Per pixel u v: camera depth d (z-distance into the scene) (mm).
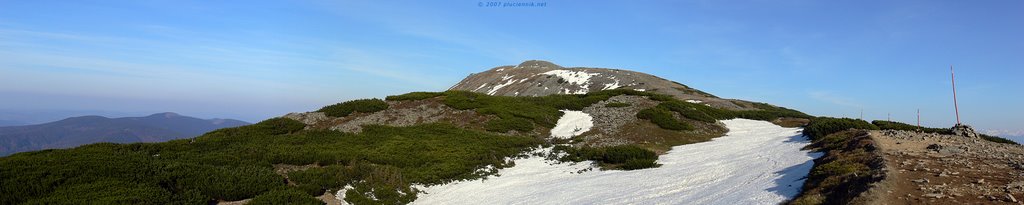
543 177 25531
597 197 19344
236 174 21328
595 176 24469
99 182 17984
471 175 26125
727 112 49438
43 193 16781
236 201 19156
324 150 29000
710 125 42188
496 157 30578
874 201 11727
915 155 17891
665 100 50656
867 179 13992
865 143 21172
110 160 20781
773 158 23516
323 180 22219
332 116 40906
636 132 37875
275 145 30234
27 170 18391
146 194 17266
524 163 29766
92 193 16828
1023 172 14109
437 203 21172
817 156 22266
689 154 28922
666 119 41219
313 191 20703
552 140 37594
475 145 32969
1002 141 25438
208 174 20906
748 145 30375
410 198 21641
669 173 22703
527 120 42906
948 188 12695
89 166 19562
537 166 28781
